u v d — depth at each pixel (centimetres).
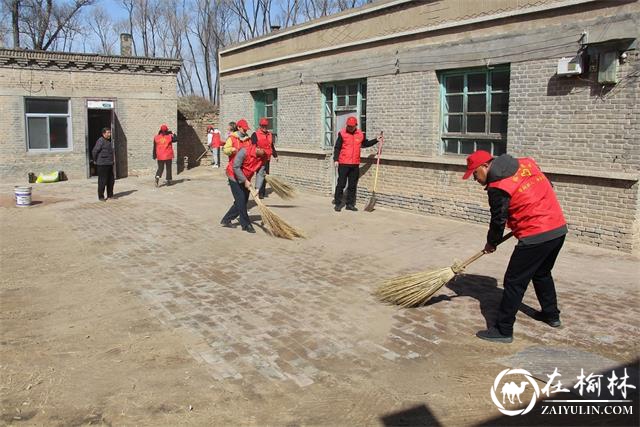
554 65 908
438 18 1105
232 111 1908
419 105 1162
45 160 1952
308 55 1480
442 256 841
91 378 471
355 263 812
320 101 1469
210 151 2472
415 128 1177
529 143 955
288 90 1577
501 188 509
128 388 453
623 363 477
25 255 891
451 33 1081
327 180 1461
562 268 764
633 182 831
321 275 754
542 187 514
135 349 527
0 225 1147
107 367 491
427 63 1134
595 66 852
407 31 1170
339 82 1405
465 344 523
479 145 1075
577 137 889
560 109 906
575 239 910
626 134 829
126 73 2064
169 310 631
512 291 515
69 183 1897
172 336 557
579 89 878
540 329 552
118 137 2077
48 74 1923
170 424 401
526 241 505
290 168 1596
